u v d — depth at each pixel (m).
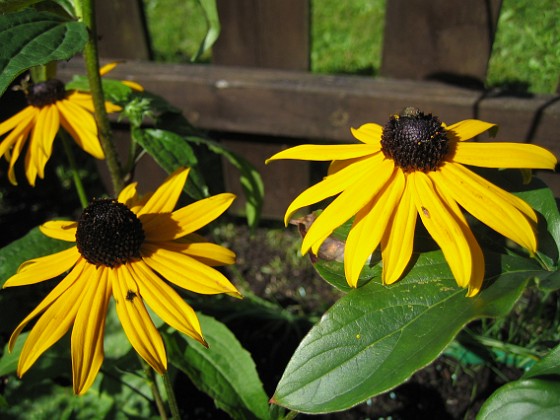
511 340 0.28
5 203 0.40
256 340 0.30
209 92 0.32
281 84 0.31
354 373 0.14
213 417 0.27
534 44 0.46
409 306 0.15
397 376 0.14
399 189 0.15
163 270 0.17
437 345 0.13
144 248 0.17
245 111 0.33
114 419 0.24
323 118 0.32
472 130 0.17
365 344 0.15
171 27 0.55
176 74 0.32
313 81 0.32
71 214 0.39
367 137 0.17
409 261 0.15
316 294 0.33
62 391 0.24
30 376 0.23
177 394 0.28
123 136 0.36
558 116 0.28
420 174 0.16
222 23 0.32
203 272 0.16
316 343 0.15
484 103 0.29
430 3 0.29
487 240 0.17
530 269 0.15
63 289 0.16
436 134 0.15
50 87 0.23
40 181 0.40
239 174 0.37
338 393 0.14
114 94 0.24
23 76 0.28
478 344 0.28
